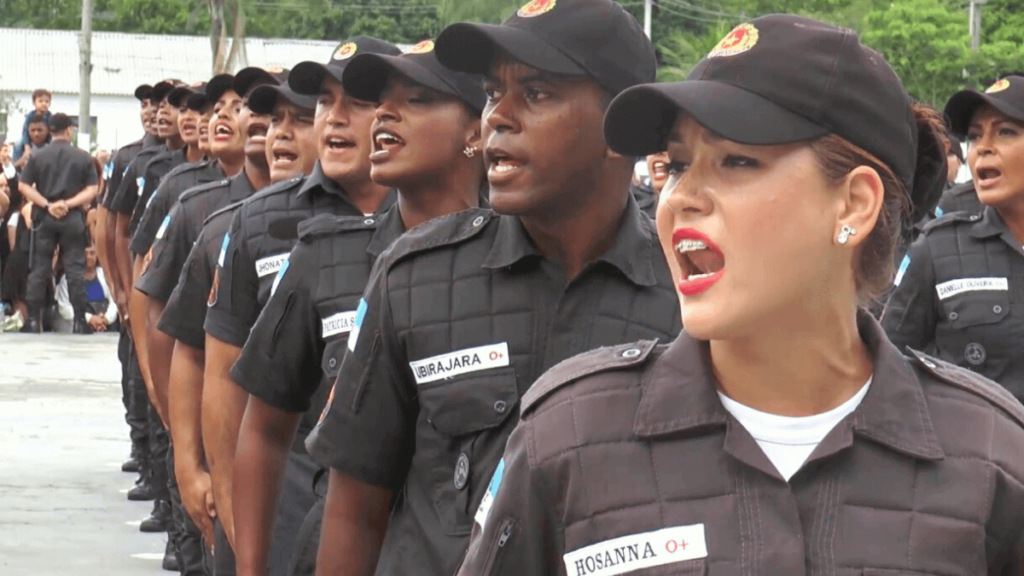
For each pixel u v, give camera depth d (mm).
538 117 3225
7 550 8188
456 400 3268
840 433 2119
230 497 4965
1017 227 6012
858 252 2162
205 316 5547
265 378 4332
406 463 3406
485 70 3275
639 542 2133
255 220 5039
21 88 60000
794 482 2117
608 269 3316
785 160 2076
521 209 3248
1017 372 5984
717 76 2115
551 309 3301
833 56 2084
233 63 48656
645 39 3334
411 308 3318
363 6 67625
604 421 2189
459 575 2363
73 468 10742
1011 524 2135
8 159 19719
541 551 2250
